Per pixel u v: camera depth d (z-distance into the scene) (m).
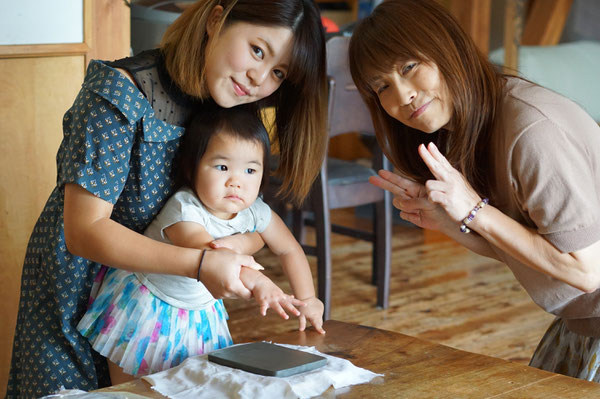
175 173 1.45
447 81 1.36
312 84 1.44
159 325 1.43
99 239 1.29
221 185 1.41
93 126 1.31
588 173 1.33
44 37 1.98
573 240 1.33
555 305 1.49
